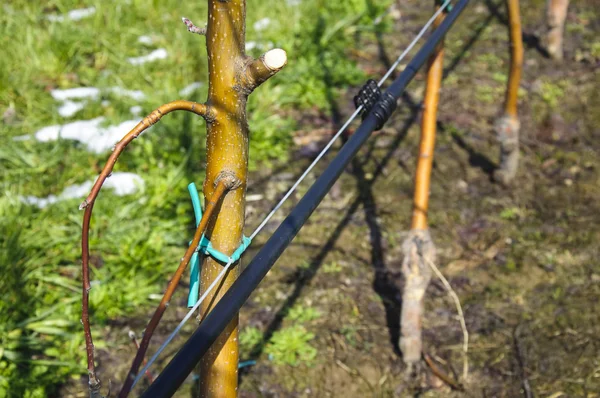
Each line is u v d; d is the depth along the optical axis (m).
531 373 1.27
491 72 2.23
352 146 0.83
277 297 1.42
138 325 1.34
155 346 1.30
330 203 1.69
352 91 2.14
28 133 1.83
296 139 1.92
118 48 2.21
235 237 0.72
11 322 1.29
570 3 2.69
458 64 2.28
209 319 0.60
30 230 1.48
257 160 1.82
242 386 1.23
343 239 1.57
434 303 1.42
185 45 2.20
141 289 1.40
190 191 0.72
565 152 1.87
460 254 1.54
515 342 1.33
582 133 1.94
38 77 2.06
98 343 1.29
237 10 0.65
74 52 2.18
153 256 1.47
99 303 1.36
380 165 1.82
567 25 2.52
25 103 1.94
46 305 1.35
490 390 1.25
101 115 1.93
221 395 0.76
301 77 2.13
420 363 1.29
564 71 2.24
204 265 0.73
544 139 1.92
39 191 1.63
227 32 0.65
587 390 1.24
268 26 2.35
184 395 1.21
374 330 1.35
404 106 2.07
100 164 1.73
